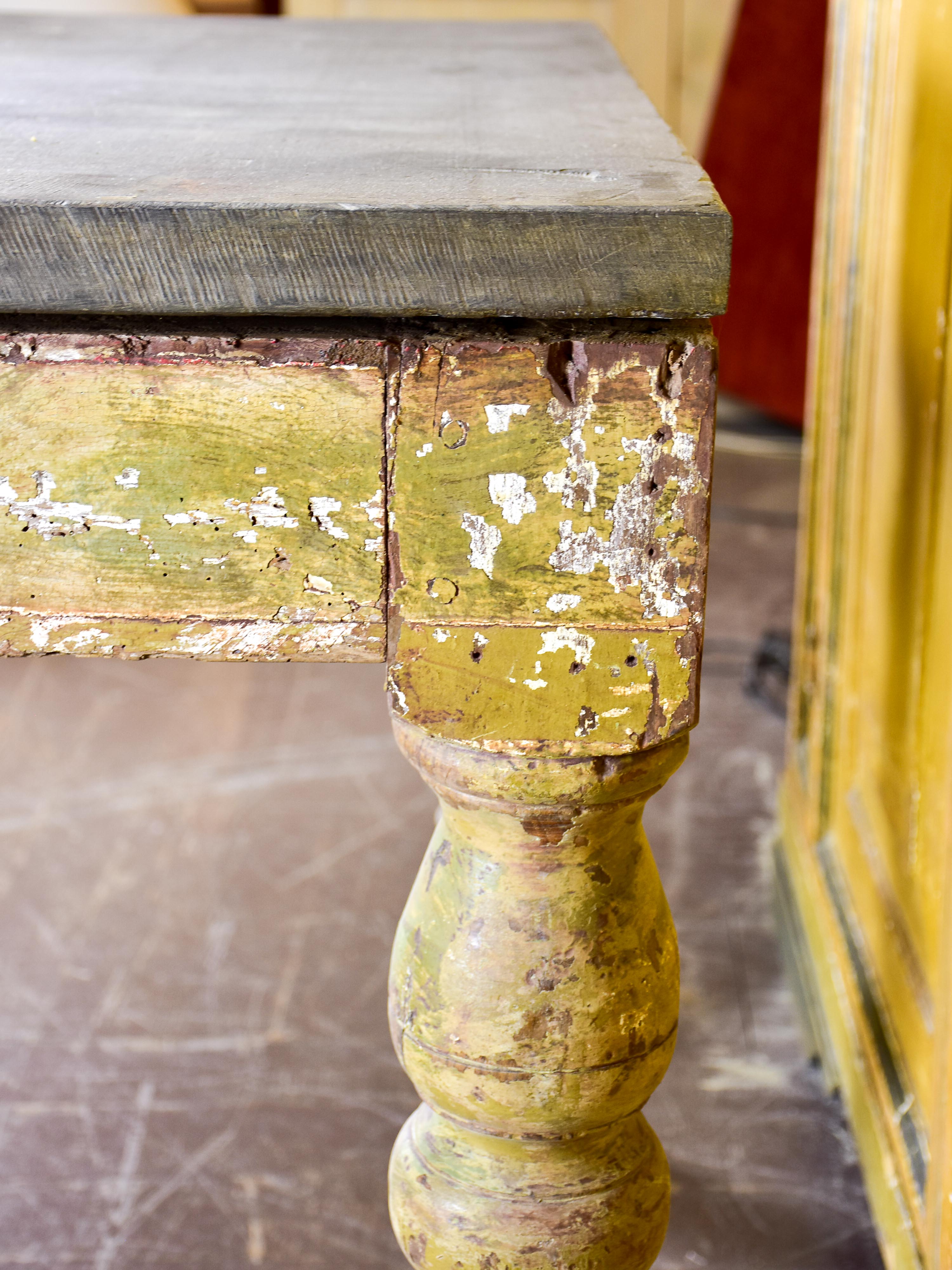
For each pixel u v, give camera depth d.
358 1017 1.40
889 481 1.13
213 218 0.60
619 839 0.79
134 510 0.68
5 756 1.91
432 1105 0.84
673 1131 1.26
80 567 0.69
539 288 0.61
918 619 1.03
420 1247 0.86
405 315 0.63
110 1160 1.21
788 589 2.45
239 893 1.60
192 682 2.15
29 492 0.68
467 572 0.68
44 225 0.60
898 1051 1.09
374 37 1.43
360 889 1.61
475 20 1.63
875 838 1.19
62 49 1.26
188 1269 1.10
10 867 1.64
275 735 1.99
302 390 0.65
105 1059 1.34
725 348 3.30
